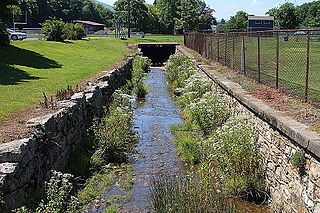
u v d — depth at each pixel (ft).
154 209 16.37
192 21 201.05
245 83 32.83
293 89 26.76
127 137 29.14
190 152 25.13
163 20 261.24
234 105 29.30
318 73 34.81
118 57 72.84
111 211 17.13
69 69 46.65
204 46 67.97
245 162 20.16
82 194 18.70
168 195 16.02
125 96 38.22
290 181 16.22
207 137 28.81
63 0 281.33
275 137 18.58
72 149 22.93
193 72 52.13
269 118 19.20
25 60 48.96
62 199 15.94
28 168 15.16
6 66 41.93
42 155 17.25
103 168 23.08
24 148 14.92
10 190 13.37
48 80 35.96
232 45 47.60
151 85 60.64
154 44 121.90
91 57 67.67
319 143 13.52
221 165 20.90
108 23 363.15
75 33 102.58
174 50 122.83
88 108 28.22
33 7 232.32
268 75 33.17
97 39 120.06
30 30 181.57
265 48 44.04
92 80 37.58
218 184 19.56
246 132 21.34
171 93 52.60
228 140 20.83
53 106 22.85
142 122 35.45
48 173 17.61
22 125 17.98
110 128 26.18
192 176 17.72
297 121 17.51
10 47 56.54
